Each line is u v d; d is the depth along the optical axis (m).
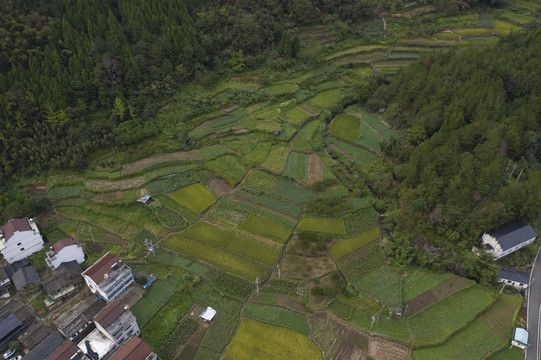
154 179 86.62
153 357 51.53
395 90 104.19
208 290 64.94
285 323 59.72
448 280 65.69
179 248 72.06
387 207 79.31
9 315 57.66
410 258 67.25
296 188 84.94
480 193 70.81
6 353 54.06
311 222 77.00
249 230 75.69
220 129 101.19
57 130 87.12
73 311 58.91
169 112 101.19
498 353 55.78
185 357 55.59
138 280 65.44
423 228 71.12
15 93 83.81
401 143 89.25
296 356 55.66
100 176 85.44
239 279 66.44
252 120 105.19
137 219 77.94
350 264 68.75
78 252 67.69
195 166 90.44
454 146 75.62
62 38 97.06
